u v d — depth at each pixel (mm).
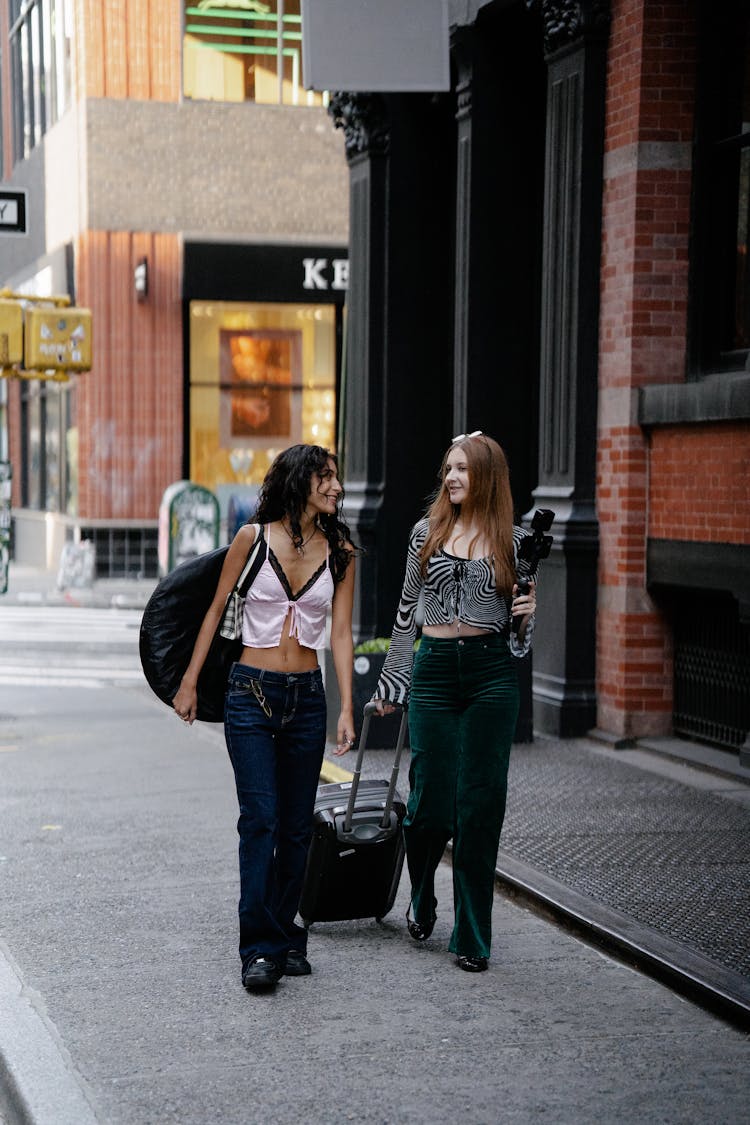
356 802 9367
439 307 21281
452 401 21312
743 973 8438
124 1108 6785
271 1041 7645
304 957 8836
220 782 14680
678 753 15148
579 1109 6797
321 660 20562
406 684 9133
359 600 21156
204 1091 6988
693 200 15555
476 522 8820
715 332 15633
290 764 8625
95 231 39500
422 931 9391
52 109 43625
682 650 15875
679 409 14906
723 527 14391
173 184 39906
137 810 13352
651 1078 7176
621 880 10516
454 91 20484
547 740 16312
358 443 21594
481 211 18781
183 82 39906
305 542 8492
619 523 15945
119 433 39906
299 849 8672
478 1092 6988
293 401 41250
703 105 15438
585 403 16406
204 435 40719
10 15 49406
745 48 15023
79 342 24062
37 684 22797
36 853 11719
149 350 40031
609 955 9180
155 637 8617
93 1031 7789
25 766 15555
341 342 41438
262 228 40438
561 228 16688
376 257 21156
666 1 15367
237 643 8609
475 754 8773
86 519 39750
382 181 21109
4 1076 7305
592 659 16453
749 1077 7195
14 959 9047
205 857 11609
